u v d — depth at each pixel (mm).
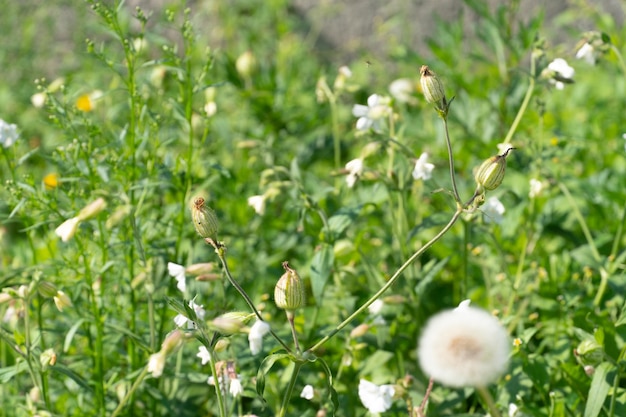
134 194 4547
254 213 5730
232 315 3086
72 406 4363
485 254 5152
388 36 9273
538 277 4801
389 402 3461
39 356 3582
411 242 5340
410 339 4586
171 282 4574
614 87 7391
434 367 2146
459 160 6133
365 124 4434
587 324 4141
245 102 6770
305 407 4270
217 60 7238
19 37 9117
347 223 4168
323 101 5602
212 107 4984
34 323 4434
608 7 8766
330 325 4527
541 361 3959
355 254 5078
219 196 5734
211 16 8984
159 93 5098
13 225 6523
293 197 4727
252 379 4066
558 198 5586
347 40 9430
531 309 4730
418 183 4730
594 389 3516
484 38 6383
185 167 4695
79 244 4070
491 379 2133
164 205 5336
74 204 4160
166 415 4348
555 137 5320
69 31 9523
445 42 6844
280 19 9117
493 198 4406
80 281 4141
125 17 7430
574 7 8750
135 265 4426
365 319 4406
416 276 4598
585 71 7707
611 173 5793
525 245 4762
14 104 7910
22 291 3352
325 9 9258
